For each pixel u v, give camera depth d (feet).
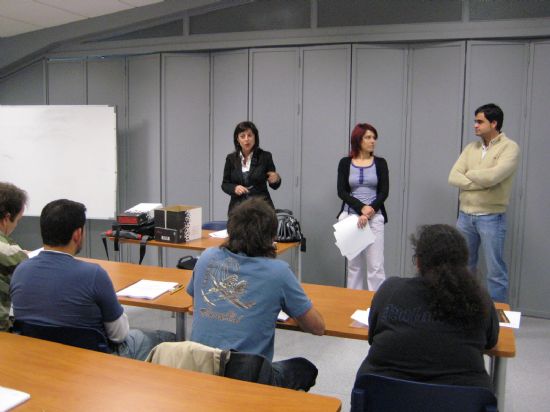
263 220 6.11
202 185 17.01
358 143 12.68
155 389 4.61
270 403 4.41
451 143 14.24
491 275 12.31
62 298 6.11
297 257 12.31
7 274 6.60
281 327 6.64
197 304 6.04
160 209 11.76
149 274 9.26
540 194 13.57
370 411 4.79
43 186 17.63
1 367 5.03
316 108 15.31
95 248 18.30
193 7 15.71
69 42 17.62
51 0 14.83
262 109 15.89
